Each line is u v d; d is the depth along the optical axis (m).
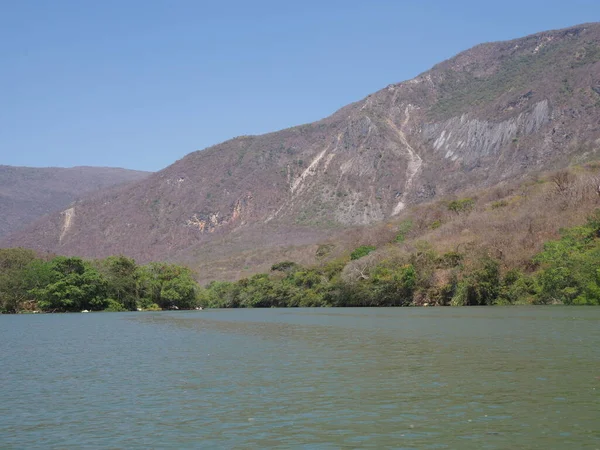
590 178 111.12
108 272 113.62
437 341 37.19
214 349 36.66
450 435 16.72
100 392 23.48
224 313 93.62
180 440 16.88
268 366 28.84
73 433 17.81
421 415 18.80
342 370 27.06
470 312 67.81
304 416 19.00
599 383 22.62
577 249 78.25
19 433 17.92
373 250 125.75
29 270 107.56
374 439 16.53
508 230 100.94
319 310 95.44
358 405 20.23
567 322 47.41
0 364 31.59
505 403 20.02
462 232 112.69
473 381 23.61
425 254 101.19
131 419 19.23
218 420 18.83
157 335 48.47
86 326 61.94
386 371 26.47
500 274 88.12
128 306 115.44
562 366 26.20
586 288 73.62
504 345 33.88
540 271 81.75
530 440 16.16
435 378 24.48
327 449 15.82
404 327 48.81
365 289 104.50
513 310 67.81
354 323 56.19
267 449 15.92
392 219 193.25
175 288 120.12
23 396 22.97
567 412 18.72
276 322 63.00
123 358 33.25
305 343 38.72
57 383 25.58
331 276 127.50
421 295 96.00
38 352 37.03
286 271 152.62
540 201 112.81
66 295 105.75
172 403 21.27
